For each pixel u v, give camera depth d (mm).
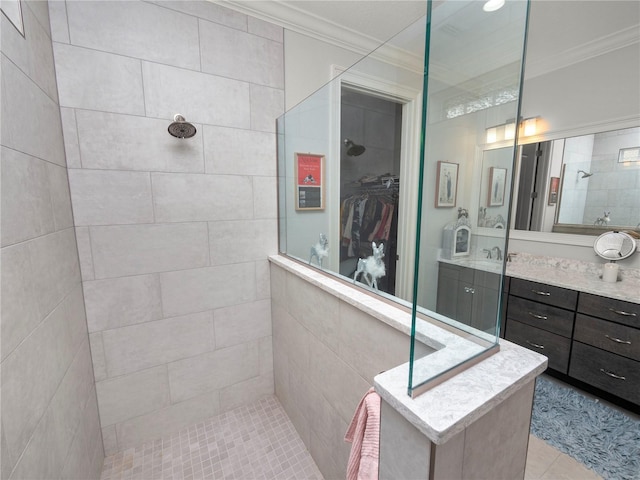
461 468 568
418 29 1289
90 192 1292
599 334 1713
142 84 1336
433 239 628
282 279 1656
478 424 580
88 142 1262
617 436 1471
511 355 712
